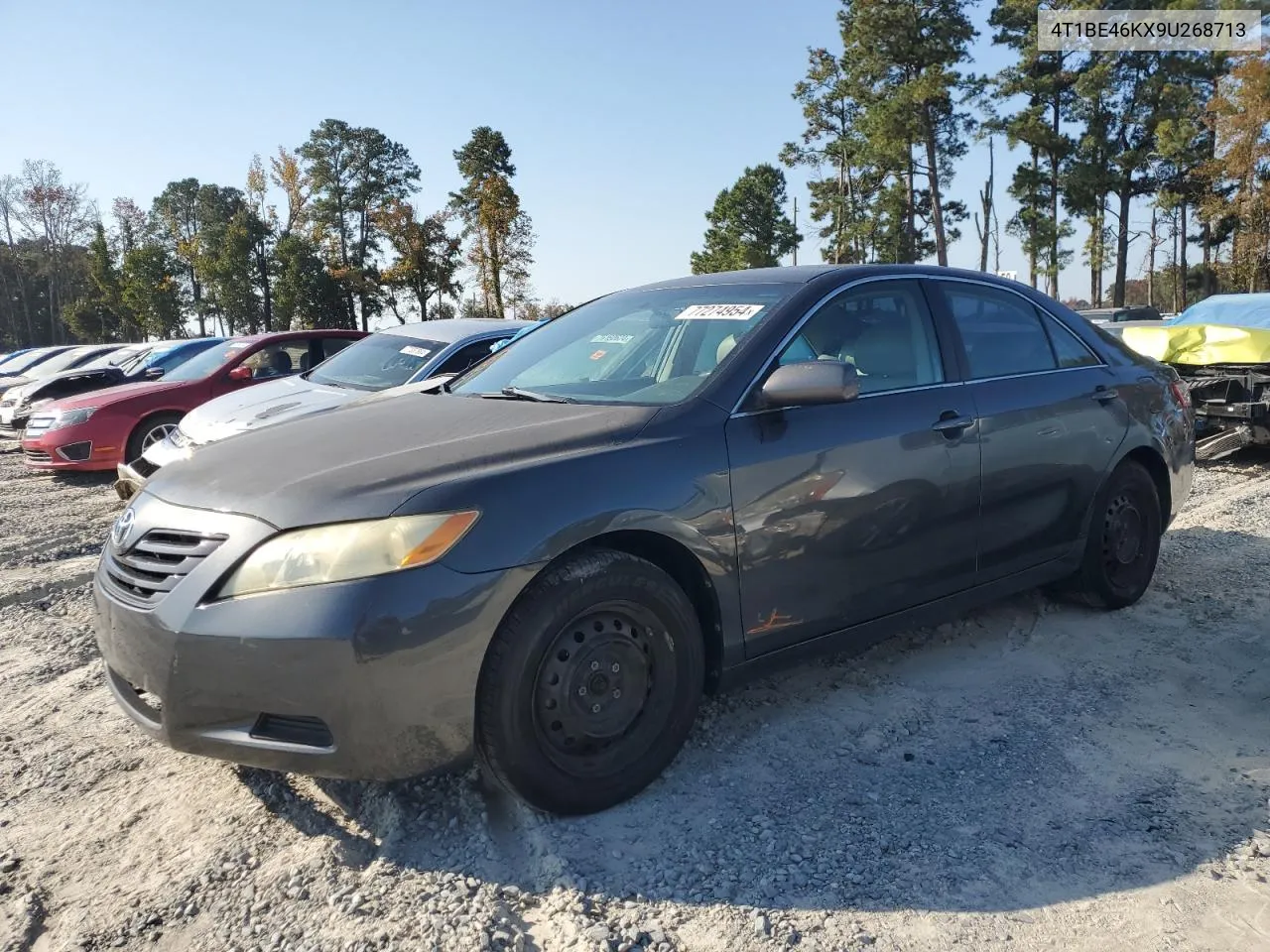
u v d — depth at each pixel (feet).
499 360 13.48
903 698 11.67
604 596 8.79
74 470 32.55
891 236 177.27
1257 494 22.68
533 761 8.54
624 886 8.00
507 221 196.95
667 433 9.57
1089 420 13.57
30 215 266.57
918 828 8.78
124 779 10.23
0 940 7.59
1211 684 11.84
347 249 236.84
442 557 8.03
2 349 286.87
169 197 293.23
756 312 11.20
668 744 9.47
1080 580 14.15
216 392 33.55
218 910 7.88
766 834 8.73
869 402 11.11
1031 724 10.86
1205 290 167.22
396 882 8.16
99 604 9.12
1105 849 8.36
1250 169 116.57
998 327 13.24
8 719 11.98
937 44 143.13
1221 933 7.22
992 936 7.28
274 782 9.95
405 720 7.94
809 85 177.37
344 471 8.70
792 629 10.34
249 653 7.88
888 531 11.02
